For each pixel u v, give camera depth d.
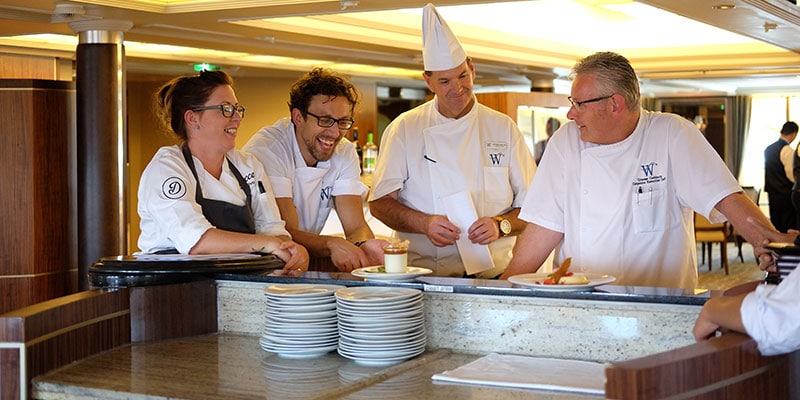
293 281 2.67
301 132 3.53
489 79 10.37
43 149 5.50
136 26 5.67
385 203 3.85
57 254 5.58
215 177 3.03
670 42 9.45
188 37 6.15
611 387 1.58
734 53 9.27
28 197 5.46
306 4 4.89
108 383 2.18
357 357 2.32
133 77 9.46
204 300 2.77
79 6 4.96
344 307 2.36
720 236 10.22
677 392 1.62
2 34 6.17
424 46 3.72
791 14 5.67
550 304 2.36
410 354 2.36
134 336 2.64
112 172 5.46
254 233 3.11
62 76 7.86
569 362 2.28
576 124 3.11
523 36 8.20
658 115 3.07
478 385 2.07
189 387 2.12
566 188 3.14
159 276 2.69
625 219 3.05
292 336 2.41
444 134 3.80
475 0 4.79
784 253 2.17
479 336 2.45
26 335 2.22
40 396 2.22
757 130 13.89
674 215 3.07
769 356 1.84
